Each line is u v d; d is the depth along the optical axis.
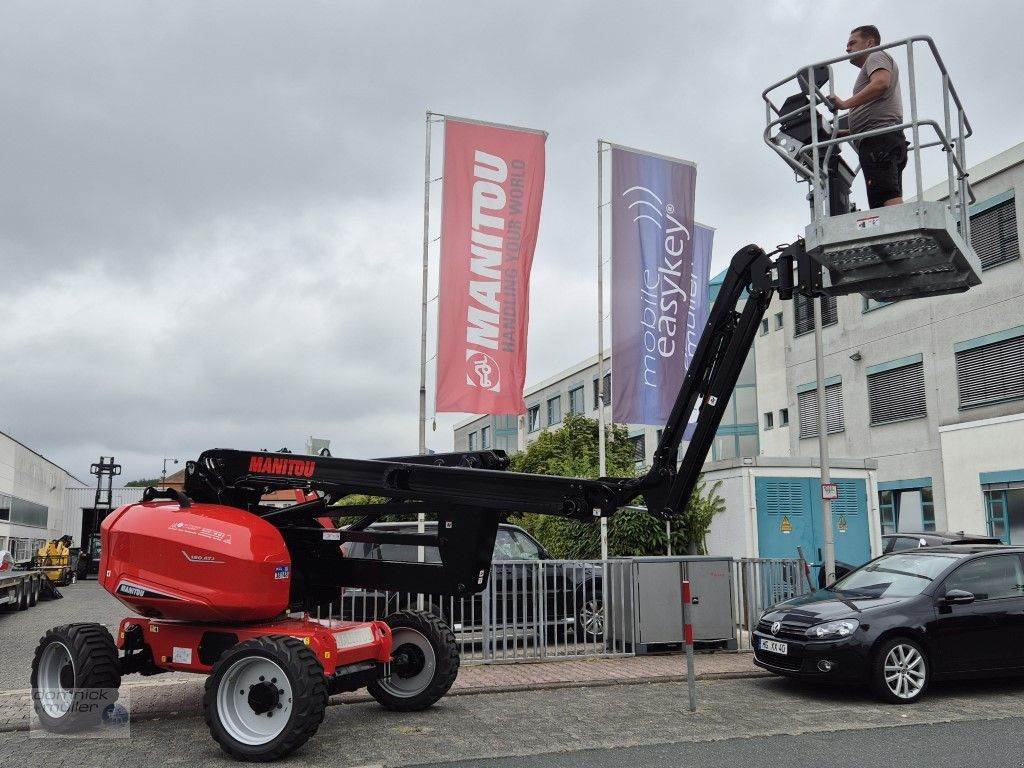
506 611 10.80
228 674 6.37
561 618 11.09
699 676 9.76
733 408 32.53
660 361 14.09
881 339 25.98
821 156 6.96
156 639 7.24
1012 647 8.90
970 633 8.77
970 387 22.77
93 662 7.02
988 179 22.16
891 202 6.80
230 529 7.03
